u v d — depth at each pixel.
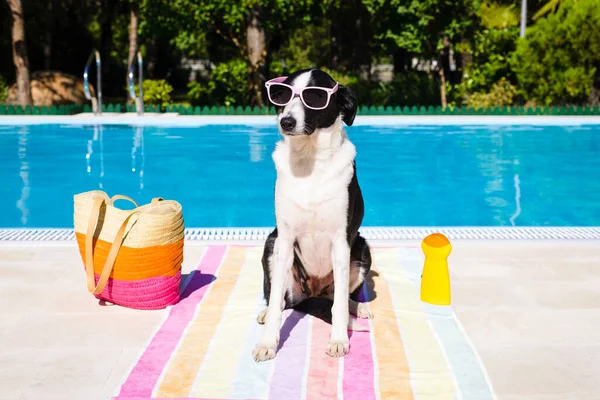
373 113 15.44
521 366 3.18
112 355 3.28
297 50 27.88
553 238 5.54
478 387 2.96
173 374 3.06
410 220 7.28
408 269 4.79
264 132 13.44
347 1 19.14
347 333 3.50
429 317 3.82
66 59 24.91
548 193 8.58
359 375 3.08
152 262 3.82
